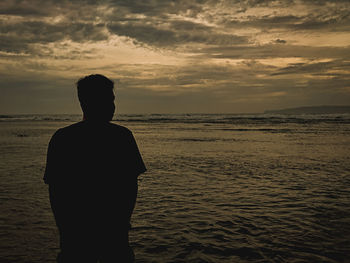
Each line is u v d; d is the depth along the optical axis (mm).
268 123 52406
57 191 1898
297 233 4051
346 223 4418
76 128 1985
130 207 2021
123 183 1988
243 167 9648
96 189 1925
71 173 1906
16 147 15625
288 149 14867
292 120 66625
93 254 1955
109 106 2062
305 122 55500
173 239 3881
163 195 6121
